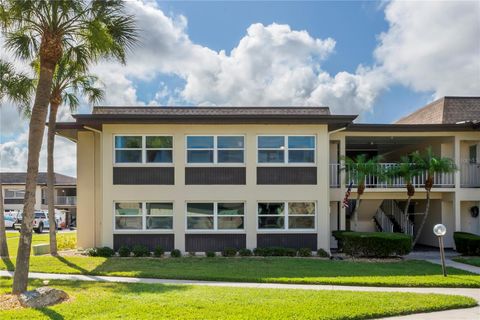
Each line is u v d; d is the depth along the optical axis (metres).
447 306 8.91
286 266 14.70
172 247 18.34
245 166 18.55
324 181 18.58
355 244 17.19
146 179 18.48
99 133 19.80
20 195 49.75
